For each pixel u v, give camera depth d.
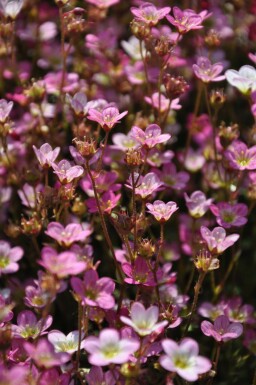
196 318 0.58
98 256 0.60
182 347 0.48
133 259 0.52
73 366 0.51
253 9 0.72
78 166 0.53
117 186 0.56
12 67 0.65
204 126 0.65
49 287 0.47
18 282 0.59
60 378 0.49
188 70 0.70
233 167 0.57
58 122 0.65
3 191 0.61
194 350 0.48
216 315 0.57
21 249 0.56
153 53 0.64
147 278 0.52
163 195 0.61
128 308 0.52
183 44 0.71
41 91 0.60
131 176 0.53
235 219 0.56
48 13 0.73
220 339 0.52
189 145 0.66
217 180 0.63
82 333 0.52
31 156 0.62
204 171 0.64
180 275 0.60
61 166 0.53
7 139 0.61
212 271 0.58
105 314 0.52
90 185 0.56
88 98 0.65
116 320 0.52
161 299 0.55
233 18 0.73
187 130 0.69
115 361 0.47
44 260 0.47
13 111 0.66
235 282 0.62
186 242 0.60
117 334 0.48
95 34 0.69
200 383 0.53
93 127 0.64
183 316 0.54
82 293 0.49
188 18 0.57
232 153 0.57
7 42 0.65
